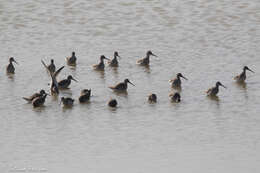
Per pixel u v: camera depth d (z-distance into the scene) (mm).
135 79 39812
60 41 47312
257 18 51000
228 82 38781
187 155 28812
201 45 45656
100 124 32656
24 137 31156
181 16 52250
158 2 56281
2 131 31891
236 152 29047
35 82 39250
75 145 30141
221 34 47750
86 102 35781
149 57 43250
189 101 35812
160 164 27938
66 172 27281
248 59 42656
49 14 53250
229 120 32938
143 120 33062
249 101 35688
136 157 28703
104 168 27594
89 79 40000
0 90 37812
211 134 31172
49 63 42750
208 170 27281
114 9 54562
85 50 45469
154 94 35531
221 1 56094
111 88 37500
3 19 51812
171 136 31000
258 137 30688
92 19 52000
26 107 35188
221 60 42594
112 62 42188
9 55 44375
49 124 32750
